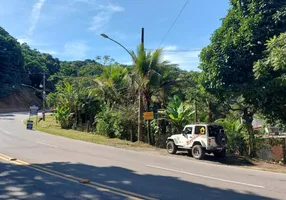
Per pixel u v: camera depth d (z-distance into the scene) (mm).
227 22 14875
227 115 21141
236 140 17203
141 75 20781
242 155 16594
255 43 13367
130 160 12656
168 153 16453
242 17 14250
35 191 7098
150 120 22297
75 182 8055
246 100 15586
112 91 27484
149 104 21734
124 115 23938
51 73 102625
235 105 18141
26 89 87438
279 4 13008
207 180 8953
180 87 23469
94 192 7082
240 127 17922
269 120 16234
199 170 10867
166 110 20906
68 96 35469
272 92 13531
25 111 78062
